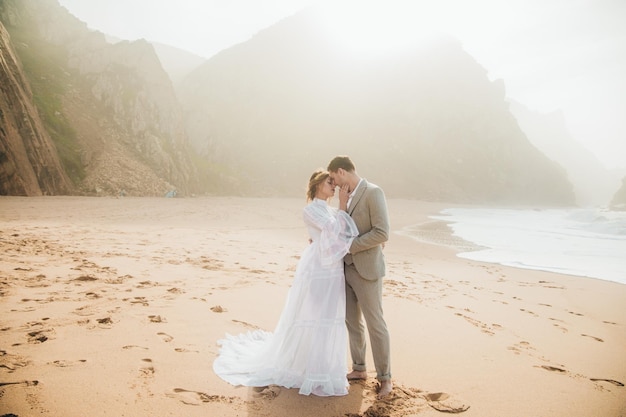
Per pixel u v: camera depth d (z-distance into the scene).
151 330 3.54
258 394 2.58
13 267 5.43
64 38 38.69
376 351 2.82
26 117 23.78
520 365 3.44
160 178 32.06
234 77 61.81
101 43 39.03
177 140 38.62
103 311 3.93
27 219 11.84
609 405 2.75
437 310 5.15
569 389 3.00
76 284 4.86
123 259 6.73
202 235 11.30
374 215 2.83
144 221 13.99
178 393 2.47
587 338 4.41
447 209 43.25
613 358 3.78
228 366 2.92
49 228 10.02
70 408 2.17
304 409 2.46
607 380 3.23
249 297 5.00
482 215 35.53
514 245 13.87
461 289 6.68
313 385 2.70
